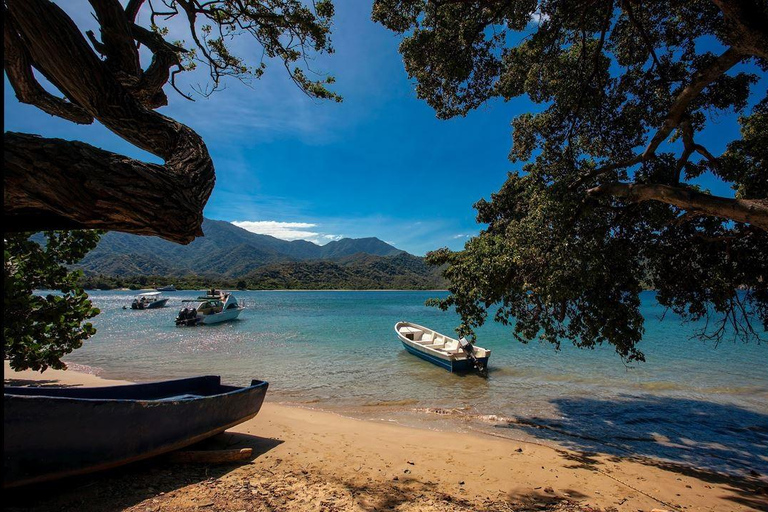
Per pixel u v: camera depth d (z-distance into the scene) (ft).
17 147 5.05
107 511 13.51
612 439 26.86
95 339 72.64
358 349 62.13
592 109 28.25
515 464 21.42
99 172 5.58
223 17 17.04
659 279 29.09
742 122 25.03
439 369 47.37
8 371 38.01
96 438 14.32
